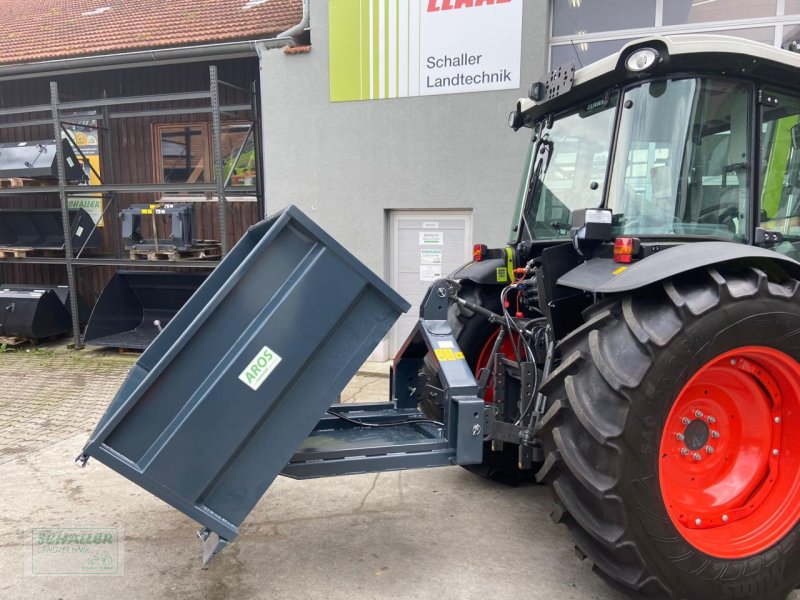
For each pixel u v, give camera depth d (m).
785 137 2.67
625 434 2.00
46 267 9.30
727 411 2.38
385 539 2.94
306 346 2.21
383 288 2.28
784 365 2.26
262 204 7.79
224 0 8.83
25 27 9.64
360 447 2.54
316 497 3.45
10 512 3.28
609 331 2.18
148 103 8.53
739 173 2.51
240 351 2.13
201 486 2.12
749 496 2.39
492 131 6.21
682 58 2.32
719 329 2.06
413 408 3.46
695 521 2.27
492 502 3.37
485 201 6.33
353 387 5.79
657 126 2.44
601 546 2.16
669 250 2.21
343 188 6.80
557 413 2.20
